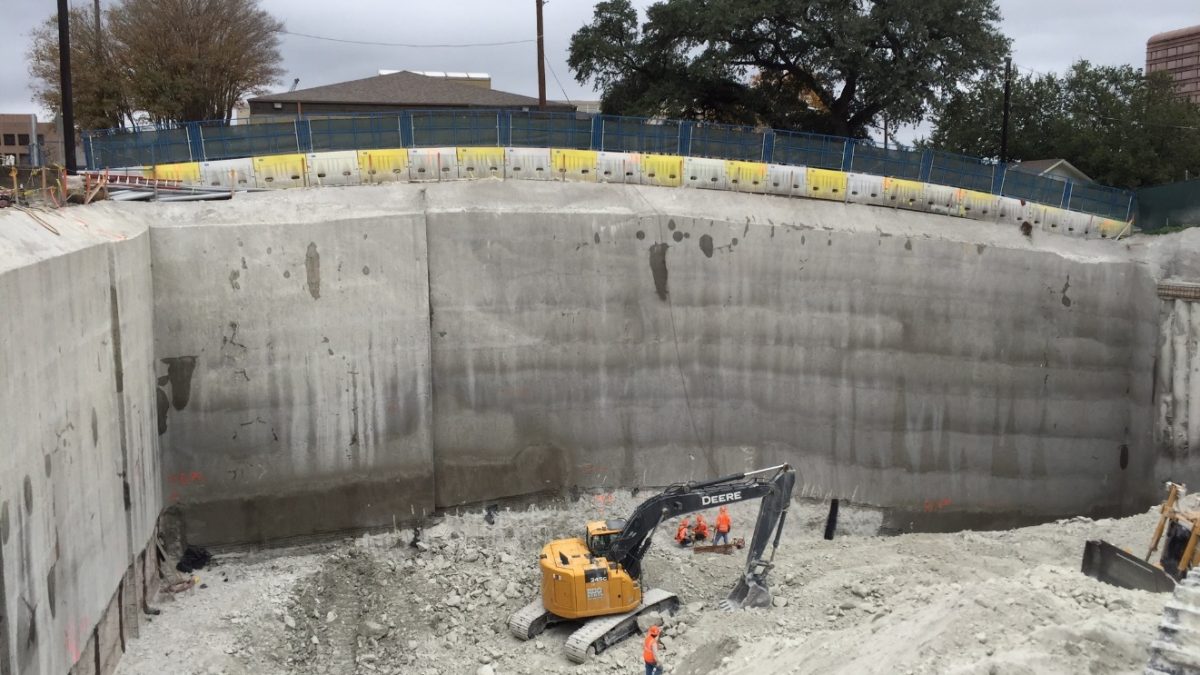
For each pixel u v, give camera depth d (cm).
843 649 1484
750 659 1627
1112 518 2747
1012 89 4306
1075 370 2798
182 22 3697
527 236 2527
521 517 2566
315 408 2364
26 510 1286
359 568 2312
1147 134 4069
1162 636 1047
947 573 2041
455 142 2706
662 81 3694
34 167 2006
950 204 2850
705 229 2620
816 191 2802
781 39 3534
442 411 2497
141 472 2011
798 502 2714
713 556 2345
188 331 2252
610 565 1877
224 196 2412
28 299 1323
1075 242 2850
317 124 2616
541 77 3384
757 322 2666
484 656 1861
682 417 2661
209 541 2308
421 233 2417
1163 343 2727
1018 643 1284
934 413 2741
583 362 2594
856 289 2683
